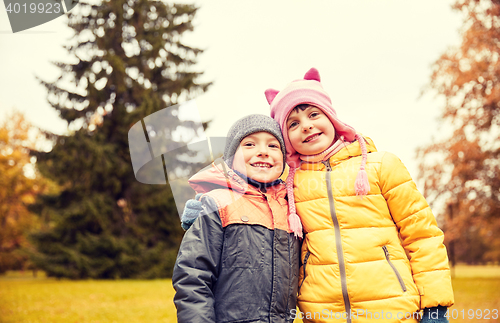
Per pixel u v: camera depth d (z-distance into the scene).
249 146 1.69
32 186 20.66
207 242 1.58
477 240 16.41
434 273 1.68
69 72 15.53
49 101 15.16
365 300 1.64
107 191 15.02
